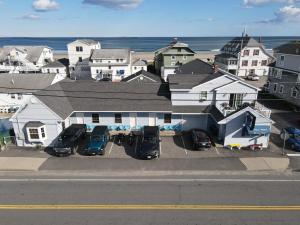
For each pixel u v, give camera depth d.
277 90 46.19
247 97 29.91
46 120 26.25
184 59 65.12
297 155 24.66
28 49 79.25
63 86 32.81
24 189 18.70
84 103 30.11
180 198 17.42
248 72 69.75
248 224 14.82
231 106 30.17
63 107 28.31
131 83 33.41
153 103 30.20
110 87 32.62
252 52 68.19
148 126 28.50
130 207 16.42
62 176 20.73
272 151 25.56
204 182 19.64
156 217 15.45
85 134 29.19
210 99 30.39
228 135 26.14
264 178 20.27
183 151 25.66
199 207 16.41
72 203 16.89
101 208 16.33
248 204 16.73
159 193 18.06
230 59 68.00
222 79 29.62
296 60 41.53
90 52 71.38
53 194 17.98
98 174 21.08
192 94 30.20
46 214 15.77
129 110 29.17
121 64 65.25
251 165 22.53
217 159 23.77
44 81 45.03
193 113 29.25
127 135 29.17
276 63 47.41
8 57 72.38
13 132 28.64
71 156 24.59
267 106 41.41
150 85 33.22
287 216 15.54
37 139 26.34
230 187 18.89
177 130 30.83
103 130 27.45
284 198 17.44
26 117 26.19
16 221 15.16
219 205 16.61
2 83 44.28
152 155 23.67
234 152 25.39
